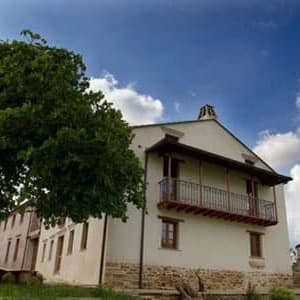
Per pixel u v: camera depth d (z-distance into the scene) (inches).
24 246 1035.9
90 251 562.3
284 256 724.7
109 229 530.6
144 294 439.8
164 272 555.8
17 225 1155.9
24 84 366.3
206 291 538.3
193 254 598.5
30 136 359.6
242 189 713.6
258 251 698.2
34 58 395.5
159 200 593.0
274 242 723.4
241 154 783.7
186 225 611.5
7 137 346.6
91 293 353.7
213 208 618.5
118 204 398.6
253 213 680.4
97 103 402.9
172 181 611.2
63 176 347.6
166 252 570.9
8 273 477.4
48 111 364.8
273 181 747.4
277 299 513.3
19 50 391.9
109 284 501.4
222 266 624.4
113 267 514.0
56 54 418.3
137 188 423.8
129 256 532.7
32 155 327.6
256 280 660.1
